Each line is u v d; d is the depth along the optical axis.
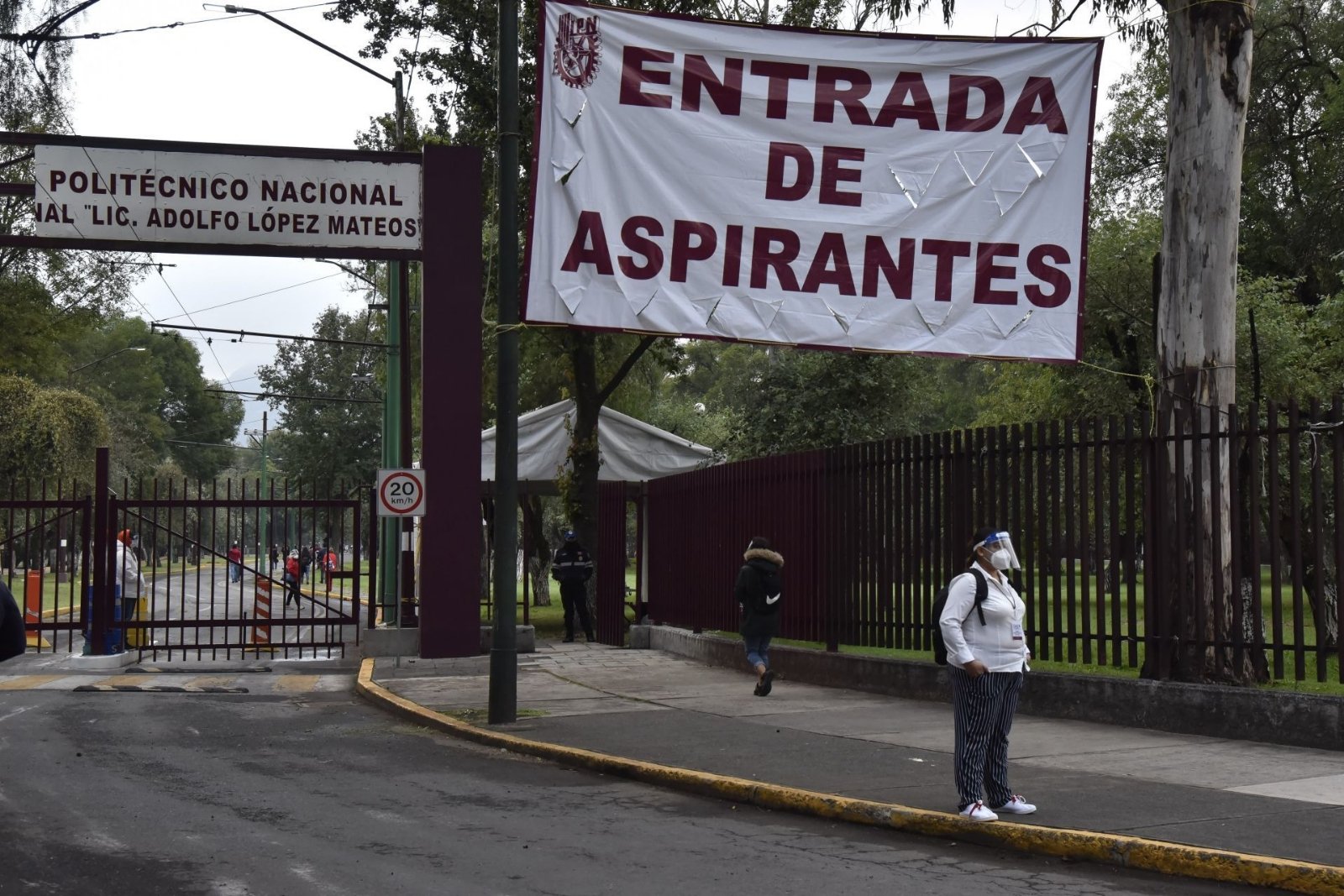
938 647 7.66
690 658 18.47
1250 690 10.09
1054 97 12.62
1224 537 11.20
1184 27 11.73
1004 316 12.58
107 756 10.45
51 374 46.09
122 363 95.75
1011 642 7.51
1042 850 6.99
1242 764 8.98
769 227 12.41
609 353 28.62
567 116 12.23
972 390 53.81
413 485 18.03
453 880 6.41
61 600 35.81
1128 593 11.36
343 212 18.31
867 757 9.72
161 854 6.91
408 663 17.75
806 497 15.68
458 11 23.70
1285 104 29.33
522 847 7.20
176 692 15.39
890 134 12.54
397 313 31.00
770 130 12.45
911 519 13.70
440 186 18.53
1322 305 23.19
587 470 25.33
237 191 17.98
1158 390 12.21
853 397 27.36
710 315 12.32
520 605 37.19
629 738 10.89
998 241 12.59
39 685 15.63
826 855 7.08
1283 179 31.20
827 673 14.73
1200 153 11.64
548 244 12.18
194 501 18.28
